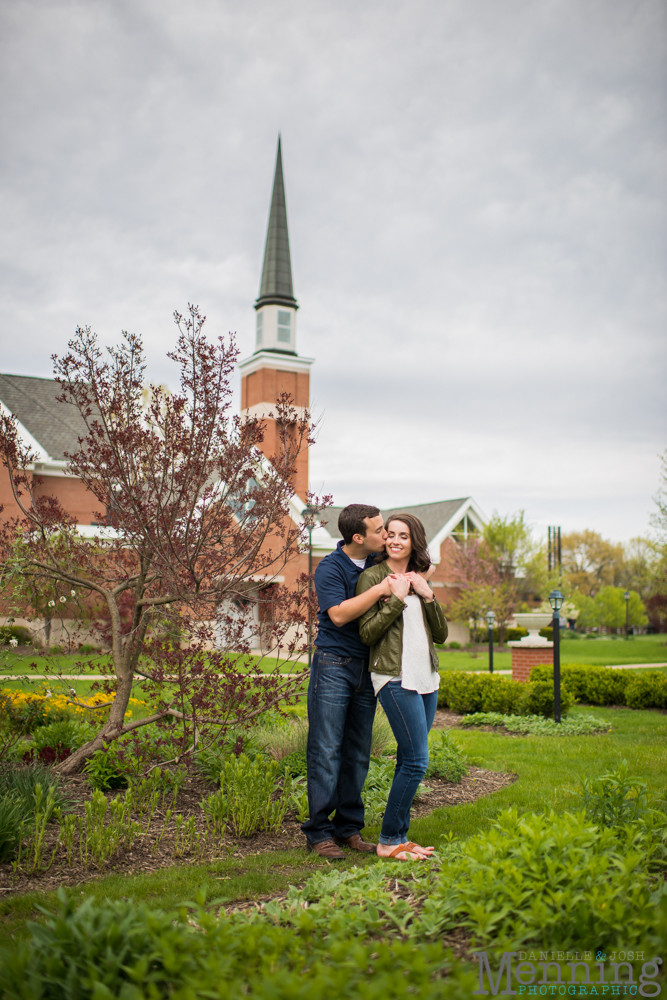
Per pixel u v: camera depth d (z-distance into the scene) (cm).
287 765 623
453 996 202
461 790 643
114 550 689
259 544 639
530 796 599
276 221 3700
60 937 232
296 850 461
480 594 3256
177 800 566
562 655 2577
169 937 230
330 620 462
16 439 664
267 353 3453
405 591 427
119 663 638
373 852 457
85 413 626
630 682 1309
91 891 376
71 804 523
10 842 421
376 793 573
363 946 259
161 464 605
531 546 3553
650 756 778
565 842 301
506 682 1187
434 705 451
